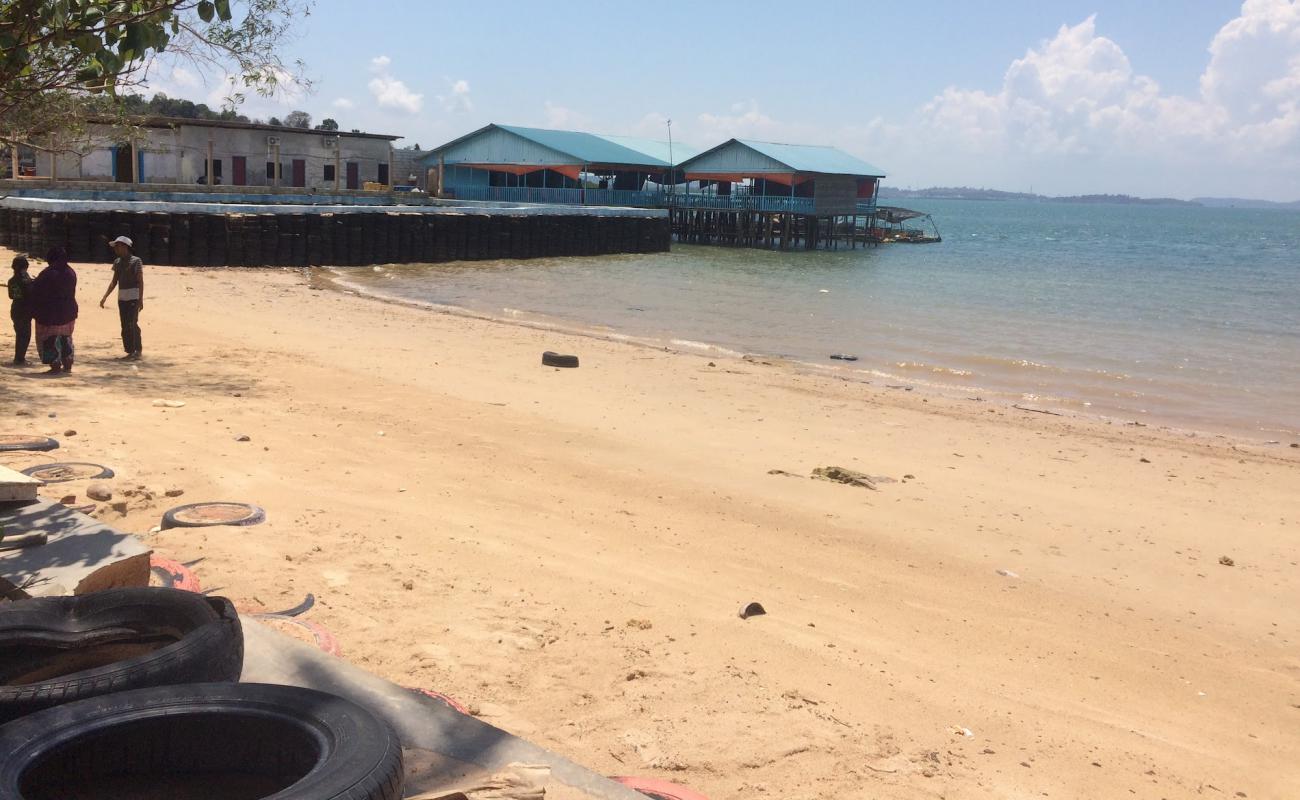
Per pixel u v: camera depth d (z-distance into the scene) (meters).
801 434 14.60
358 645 5.91
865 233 82.19
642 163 69.88
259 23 9.65
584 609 6.90
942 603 8.01
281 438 11.26
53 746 2.62
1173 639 7.75
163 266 36.84
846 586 8.15
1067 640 7.47
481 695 5.43
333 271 41.16
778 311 33.09
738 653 6.41
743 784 4.81
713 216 73.25
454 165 71.69
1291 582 9.47
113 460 9.47
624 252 60.19
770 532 9.52
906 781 5.00
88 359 15.14
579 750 4.95
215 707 2.81
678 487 10.92
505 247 51.62
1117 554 9.96
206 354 16.97
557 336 24.52
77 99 10.30
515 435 12.85
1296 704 6.68
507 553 7.96
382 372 17.03
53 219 34.72
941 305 36.38
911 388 20.08
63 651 3.70
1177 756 5.73
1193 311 36.50
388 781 2.54
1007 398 19.64
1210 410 19.39
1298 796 5.39
